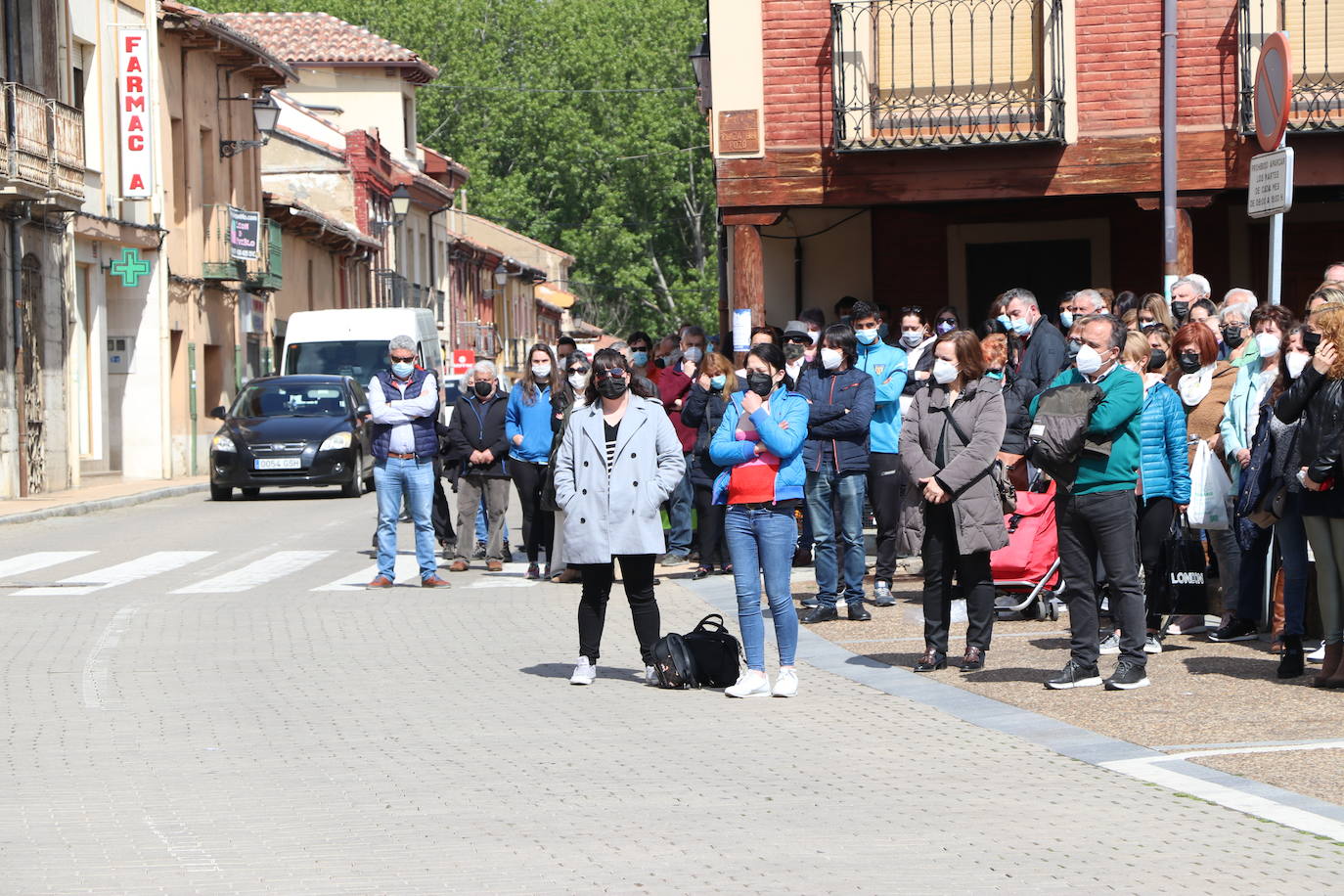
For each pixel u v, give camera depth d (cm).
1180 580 1518
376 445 2184
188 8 5097
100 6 4522
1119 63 2475
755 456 1380
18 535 3070
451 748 1170
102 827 952
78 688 1440
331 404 4100
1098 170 2488
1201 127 2473
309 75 8450
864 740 1182
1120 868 833
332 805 999
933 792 1010
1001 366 1722
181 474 5044
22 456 3909
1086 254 2850
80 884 833
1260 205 1551
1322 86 2448
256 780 1073
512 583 2236
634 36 11375
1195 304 1741
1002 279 2875
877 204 2534
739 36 2522
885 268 2880
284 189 7406
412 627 1819
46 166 3894
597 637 1462
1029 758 1104
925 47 2512
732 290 2692
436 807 991
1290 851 856
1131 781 1027
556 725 1259
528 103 11069
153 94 4722
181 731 1243
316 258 6769
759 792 1020
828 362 1752
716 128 2528
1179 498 1470
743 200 2534
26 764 1130
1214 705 1258
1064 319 1997
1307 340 1316
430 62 11138
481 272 10075
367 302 7569
